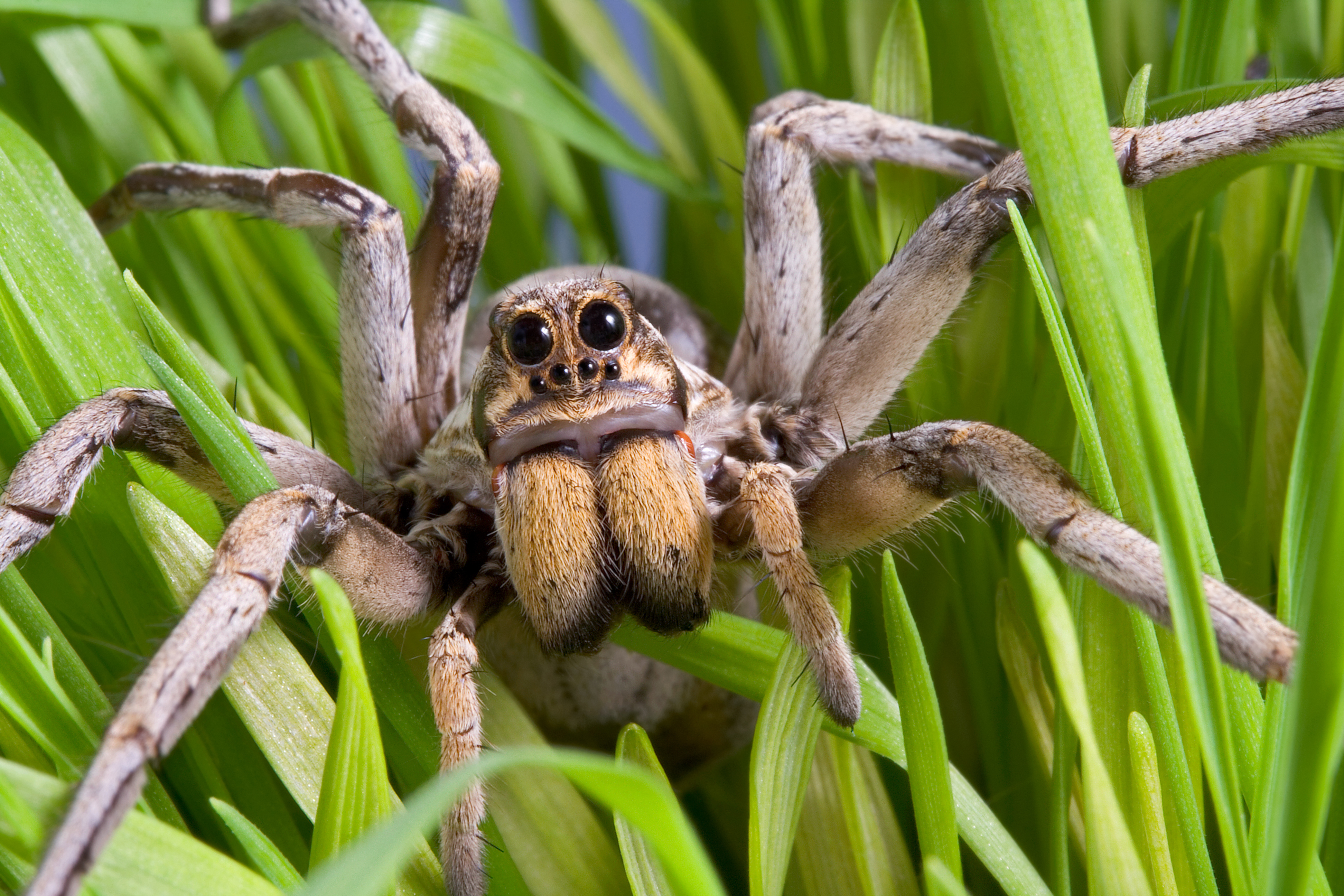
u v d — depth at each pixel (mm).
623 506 91
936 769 86
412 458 99
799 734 87
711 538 92
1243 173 92
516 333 92
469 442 95
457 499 96
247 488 89
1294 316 97
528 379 92
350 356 99
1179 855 87
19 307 90
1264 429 94
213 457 88
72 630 92
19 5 98
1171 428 86
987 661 96
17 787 82
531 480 91
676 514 91
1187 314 95
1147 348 86
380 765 85
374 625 92
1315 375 85
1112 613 88
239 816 84
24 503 89
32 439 91
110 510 91
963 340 99
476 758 88
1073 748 88
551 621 91
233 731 89
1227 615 84
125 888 82
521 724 91
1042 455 88
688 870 79
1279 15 99
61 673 87
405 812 79
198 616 86
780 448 98
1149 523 87
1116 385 86
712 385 98
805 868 89
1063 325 87
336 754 84
